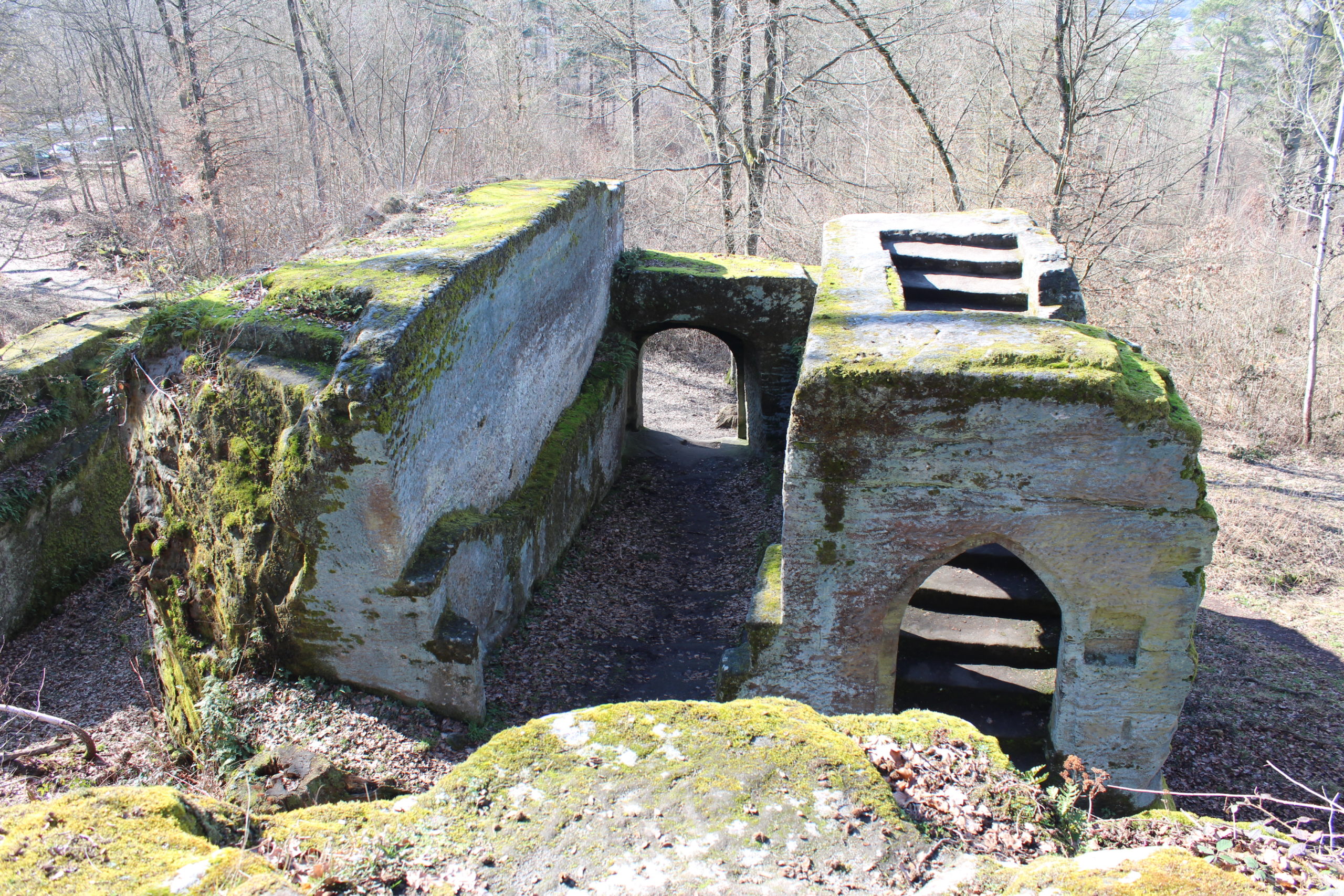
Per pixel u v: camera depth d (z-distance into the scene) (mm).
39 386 12312
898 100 24422
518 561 10367
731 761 4492
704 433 19344
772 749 4570
